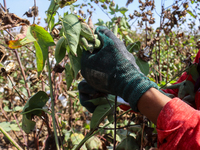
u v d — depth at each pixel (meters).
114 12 1.59
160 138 0.56
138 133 1.23
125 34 1.50
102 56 0.64
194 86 0.88
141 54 1.02
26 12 0.98
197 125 0.52
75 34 0.62
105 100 0.88
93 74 0.66
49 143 1.00
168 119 0.53
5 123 1.55
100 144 1.23
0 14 0.57
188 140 0.51
